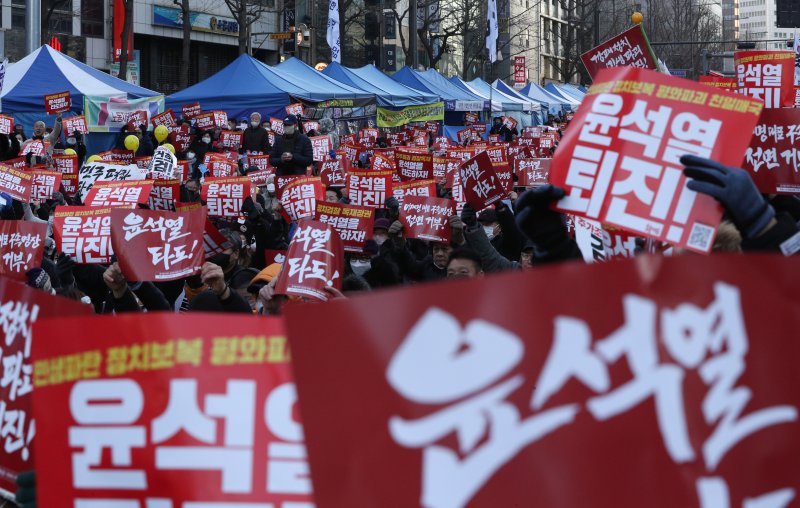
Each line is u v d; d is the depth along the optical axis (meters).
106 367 2.58
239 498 2.53
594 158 4.03
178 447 2.54
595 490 2.19
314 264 7.18
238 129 27.64
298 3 59.34
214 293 6.14
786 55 9.16
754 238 3.66
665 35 98.38
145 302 6.70
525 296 2.20
